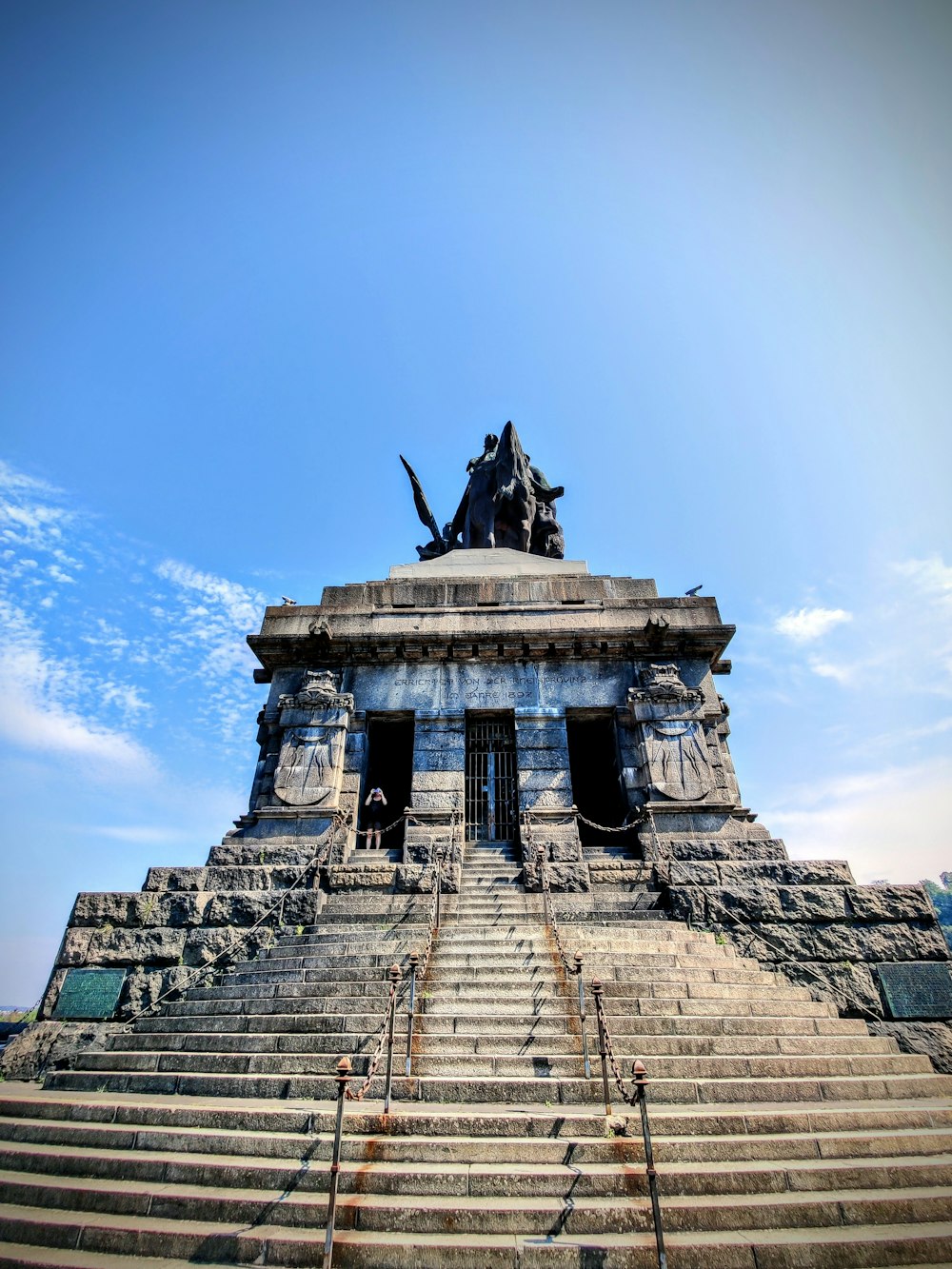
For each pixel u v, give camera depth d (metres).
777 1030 9.73
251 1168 6.45
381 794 17.31
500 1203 5.91
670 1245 5.40
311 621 19.83
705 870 14.50
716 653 19.00
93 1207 6.25
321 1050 9.22
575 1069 8.44
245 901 14.28
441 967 10.94
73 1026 13.02
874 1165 6.42
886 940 13.27
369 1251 5.43
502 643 18.81
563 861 15.43
